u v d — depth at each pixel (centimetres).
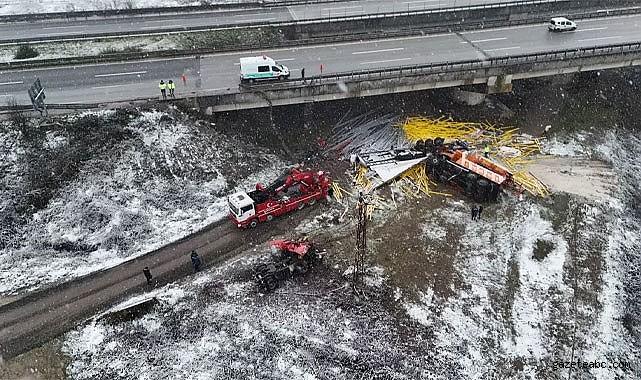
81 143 4147
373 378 3092
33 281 3516
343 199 4331
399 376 3114
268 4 6412
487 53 5209
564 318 3531
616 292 3722
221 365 3092
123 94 4531
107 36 5450
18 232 3800
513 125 5306
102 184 4078
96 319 3259
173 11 6125
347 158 4784
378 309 3472
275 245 3747
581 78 5762
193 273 3616
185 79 4722
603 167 4834
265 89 4503
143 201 4097
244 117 4800
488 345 3356
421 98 5412
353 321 3388
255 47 5262
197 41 5391
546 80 5753
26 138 4075
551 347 3372
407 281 3669
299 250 3606
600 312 3584
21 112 4141
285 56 5153
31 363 3023
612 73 5928
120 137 4262
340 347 3231
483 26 5775
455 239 4028
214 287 3525
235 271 3647
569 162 4869
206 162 4441
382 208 4259
